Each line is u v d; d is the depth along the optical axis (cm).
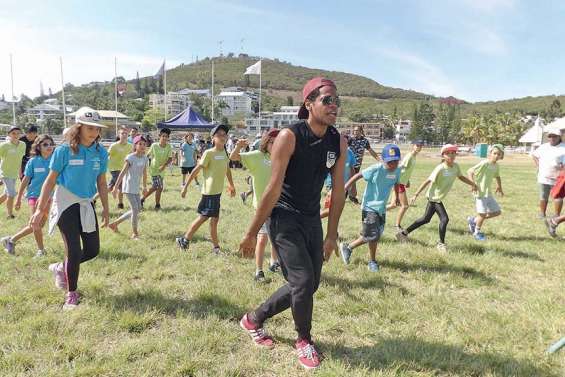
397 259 626
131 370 321
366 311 446
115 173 1016
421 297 484
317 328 400
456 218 990
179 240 648
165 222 860
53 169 417
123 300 446
